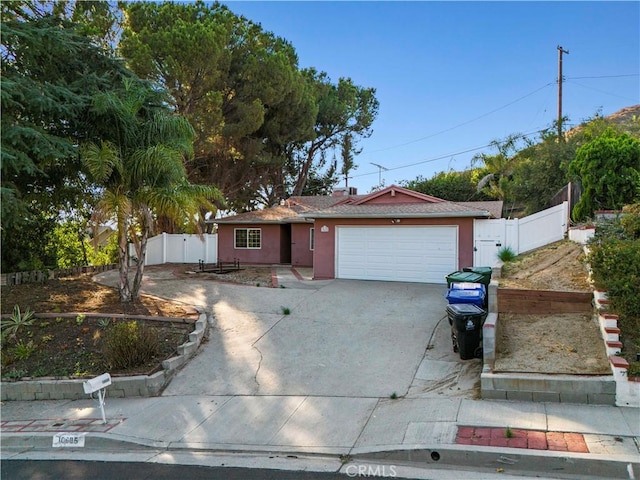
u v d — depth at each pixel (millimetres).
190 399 7238
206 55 19844
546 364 6469
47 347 9047
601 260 7754
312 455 5207
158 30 20281
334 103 30062
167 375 8062
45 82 10695
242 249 23562
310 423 6023
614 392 5723
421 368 7645
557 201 17156
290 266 22156
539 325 7941
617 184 12164
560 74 27109
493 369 6457
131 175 11102
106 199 10797
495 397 6172
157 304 11797
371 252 15641
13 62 10664
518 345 7297
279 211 24156
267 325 10383
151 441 5852
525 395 6051
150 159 10781
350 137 33438
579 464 4395
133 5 20984
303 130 26484
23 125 9648
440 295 12430
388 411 6152
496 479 4410
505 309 8734
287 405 6691
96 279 15492
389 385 7102
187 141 12094
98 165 10359
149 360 8461
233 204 30641
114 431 6191
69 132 11609
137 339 8422
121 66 12641
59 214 15180
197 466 5125
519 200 22828
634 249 7449
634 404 5641
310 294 12992
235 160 25625
